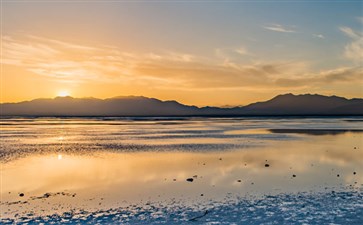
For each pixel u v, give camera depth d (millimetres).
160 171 24938
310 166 26578
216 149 37438
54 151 36844
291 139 50312
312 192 18703
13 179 22766
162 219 14750
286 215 14961
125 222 14453
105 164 28203
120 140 49125
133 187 20344
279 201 17062
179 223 14258
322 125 99562
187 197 18078
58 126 97562
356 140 48594
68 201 17609
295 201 17016
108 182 21719
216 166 26703
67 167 26969
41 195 18828
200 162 28672
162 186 20500
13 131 72000
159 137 54281
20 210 16156
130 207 16469
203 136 56219
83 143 45125
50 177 23297
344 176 22859
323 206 16125
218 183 21078
